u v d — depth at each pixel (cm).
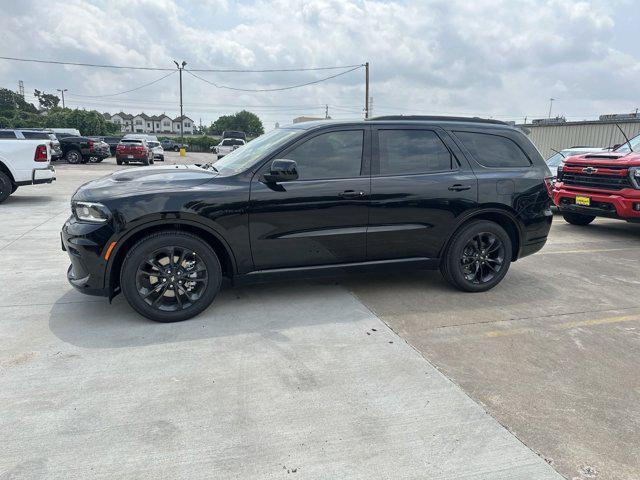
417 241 466
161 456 239
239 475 227
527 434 263
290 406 284
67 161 2669
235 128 12550
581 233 858
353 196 432
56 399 287
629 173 729
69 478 223
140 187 389
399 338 380
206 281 404
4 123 7025
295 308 438
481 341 379
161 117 14512
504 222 505
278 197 411
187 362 334
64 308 429
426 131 471
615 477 232
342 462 238
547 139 2480
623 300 483
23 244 667
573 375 329
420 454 245
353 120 452
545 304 467
